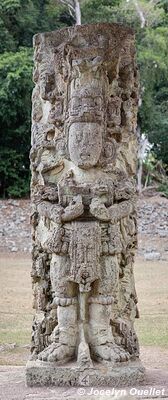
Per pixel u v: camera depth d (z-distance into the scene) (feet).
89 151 18.40
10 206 82.43
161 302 38.88
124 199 18.89
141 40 87.30
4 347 27.20
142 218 78.28
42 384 17.47
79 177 18.70
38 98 19.79
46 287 18.86
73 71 18.54
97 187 18.37
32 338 18.76
